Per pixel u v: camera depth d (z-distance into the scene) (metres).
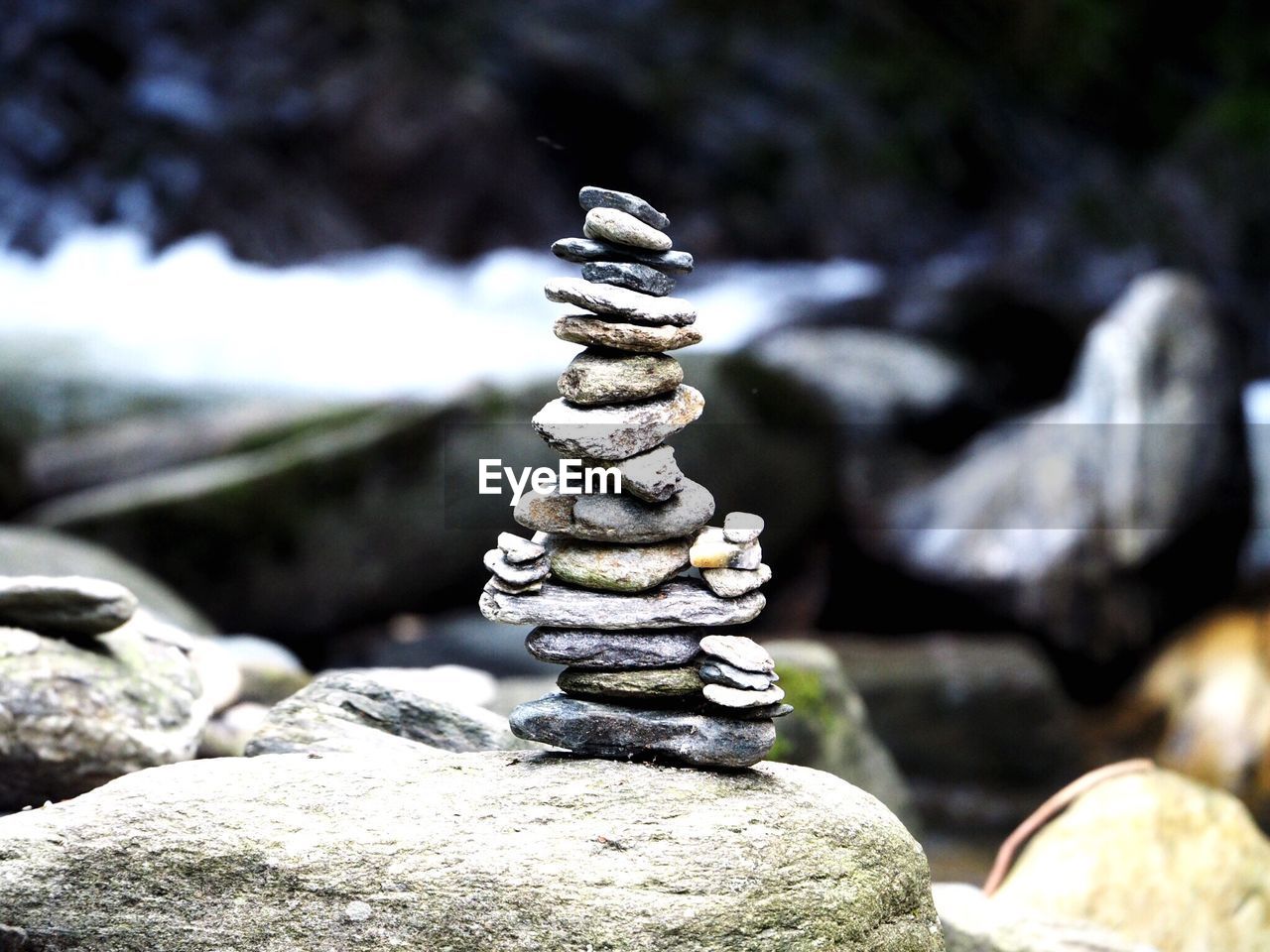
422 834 2.95
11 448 10.01
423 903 2.84
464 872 2.86
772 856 2.95
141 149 16.31
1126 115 19.05
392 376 12.09
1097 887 4.82
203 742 4.55
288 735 4.04
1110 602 10.31
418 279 16.91
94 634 4.01
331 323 14.25
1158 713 9.87
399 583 10.02
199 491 9.50
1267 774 9.06
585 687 3.22
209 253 16.31
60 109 16.14
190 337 13.15
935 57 19.12
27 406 11.05
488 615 3.20
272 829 2.98
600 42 18.23
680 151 18.27
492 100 17.78
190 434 10.60
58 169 15.98
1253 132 16.52
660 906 2.80
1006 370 13.16
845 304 13.82
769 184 18.22
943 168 18.44
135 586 7.68
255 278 16.06
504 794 3.09
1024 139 18.53
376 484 9.87
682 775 3.18
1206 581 10.51
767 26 18.92
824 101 18.44
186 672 4.21
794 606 11.40
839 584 11.44
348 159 17.28
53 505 10.36
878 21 19.05
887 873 3.10
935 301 13.67
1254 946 4.75
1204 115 17.33
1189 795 5.08
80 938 2.90
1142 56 19.34
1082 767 9.41
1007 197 18.41
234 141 16.70
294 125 16.97
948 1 19.34
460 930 2.81
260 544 9.61
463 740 4.10
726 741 3.15
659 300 3.16
